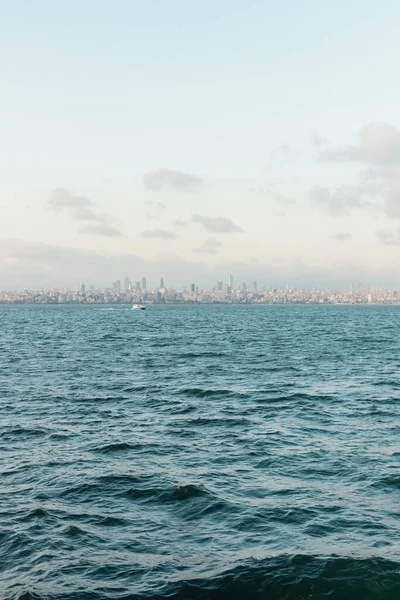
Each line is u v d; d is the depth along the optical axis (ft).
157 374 167.63
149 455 77.41
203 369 181.16
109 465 72.59
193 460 74.95
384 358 219.20
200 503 58.54
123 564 45.42
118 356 224.53
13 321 620.08
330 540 49.32
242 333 397.80
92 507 57.88
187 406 114.32
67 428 94.22
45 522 53.98
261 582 42.24
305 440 85.81
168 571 44.16
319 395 128.36
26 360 208.74
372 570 43.62
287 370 179.11
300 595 40.70
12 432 91.35
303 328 476.13
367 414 106.11
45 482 65.77
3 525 53.36
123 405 115.75
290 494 61.21
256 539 49.78
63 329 451.12
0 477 67.87
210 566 44.80
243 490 62.54
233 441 85.25
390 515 55.16
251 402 119.34
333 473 68.85
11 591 41.50
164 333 395.34
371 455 76.95
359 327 497.87
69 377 160.66
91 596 40.65
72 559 46.39
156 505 58.29
